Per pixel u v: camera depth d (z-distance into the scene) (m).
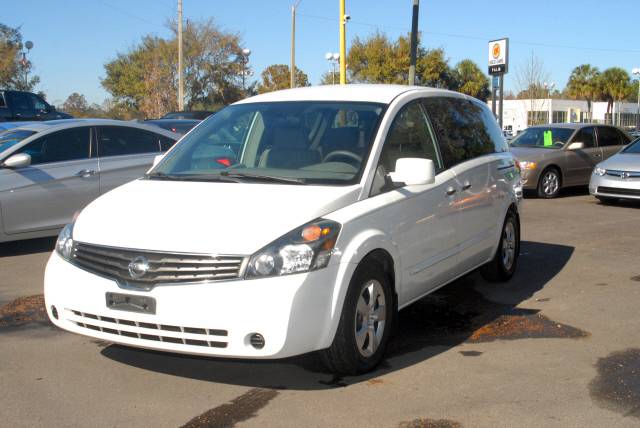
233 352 3.77
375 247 4.30
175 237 3.94
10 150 7.94
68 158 8.34
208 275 3.80
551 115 52.72
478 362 4.63
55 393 4.12
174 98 46.06
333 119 5.04
